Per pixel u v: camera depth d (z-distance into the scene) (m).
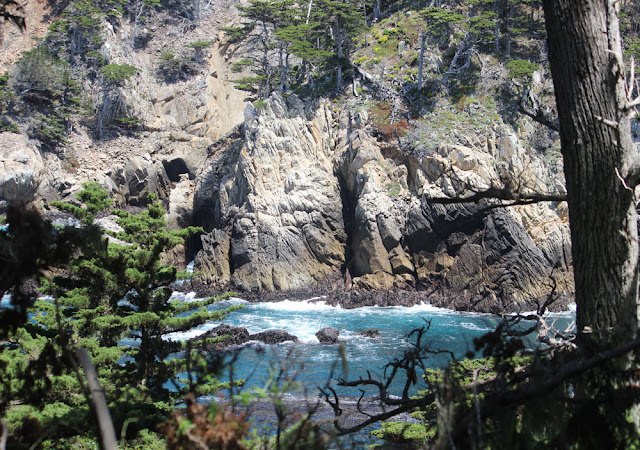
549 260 45.28
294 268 51.97
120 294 21.30
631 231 6.04
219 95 81.94
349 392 22.22
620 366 5.40
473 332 36.34
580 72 6.15
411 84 57.25
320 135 55.88
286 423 4.80
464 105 54.19
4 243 5.73
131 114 76.56
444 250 47.78
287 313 45.56
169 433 4.15
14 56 81.94
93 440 10.47
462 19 55.94
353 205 53.56
